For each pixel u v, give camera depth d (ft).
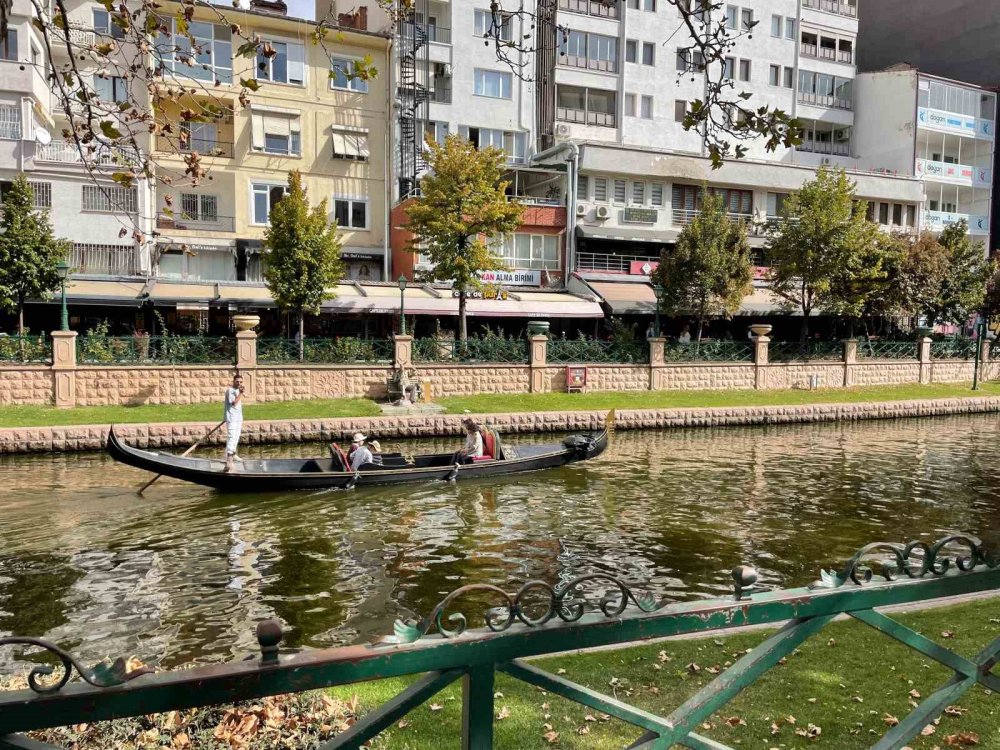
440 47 115.55
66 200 88.58
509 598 7.48
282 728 13.34
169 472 44.83
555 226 115.85
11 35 84.94
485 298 99.04
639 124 130.62
